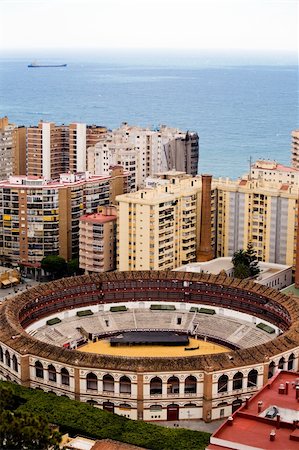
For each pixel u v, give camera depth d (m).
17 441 160.50
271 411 169.75
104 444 178.62
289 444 156.25
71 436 196.62
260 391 181.88
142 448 179.62
